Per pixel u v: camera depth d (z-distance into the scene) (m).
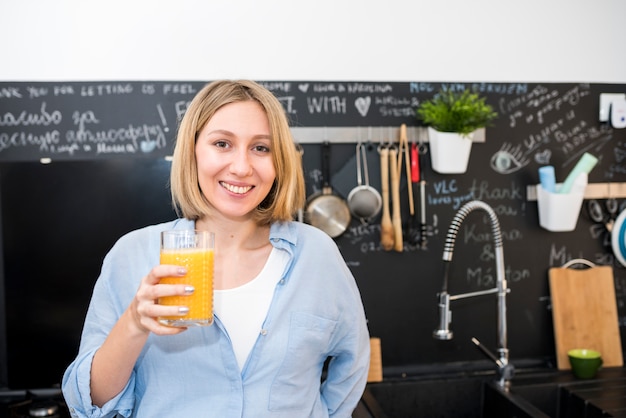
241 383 1.02
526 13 2.17
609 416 1.71
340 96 2.08
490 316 2.19
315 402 1.16
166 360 1.03
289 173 1.11
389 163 2.10
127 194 1.96
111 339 0.93
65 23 1.95
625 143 2.26
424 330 2.16
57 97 1.96
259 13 2.03
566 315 2.16
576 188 2.10
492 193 2.18
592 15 2.21
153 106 1.99
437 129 2.04
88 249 1.95
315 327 1.10
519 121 2.19
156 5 1.98
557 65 2.20
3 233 1.92
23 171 1.92
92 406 0.97
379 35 2.09
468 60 2.15
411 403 2.02
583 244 2.24
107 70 1.97
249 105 1.04
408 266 2.14
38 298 1.94
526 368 2.18
